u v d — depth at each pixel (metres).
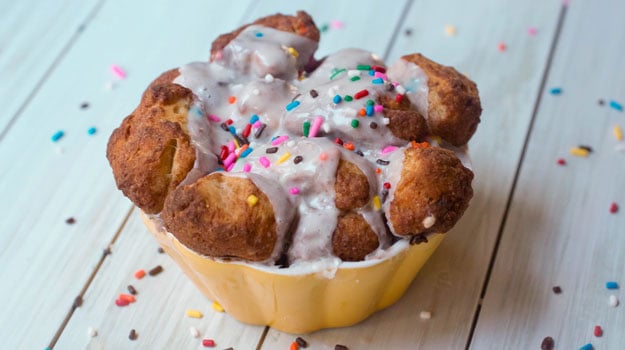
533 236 0.63
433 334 0.59
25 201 0.67
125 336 0.60
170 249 0.57
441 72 0.58
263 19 0.62
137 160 0.54
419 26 0.75
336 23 0.75
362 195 0.53
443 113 0.57
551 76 0.71
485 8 0.76
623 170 0.66
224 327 0.60
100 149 0.69
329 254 0.54
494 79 0.71
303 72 0.61
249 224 0.52
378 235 0.54
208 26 0.76
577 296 0.60
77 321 0.61
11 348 0.60
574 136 0.68
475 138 0.68
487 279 0.61
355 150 0.56
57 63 0.75
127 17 0.77
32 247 0.64
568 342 0.59
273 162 0.54
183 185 0.54
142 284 0.62
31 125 0.71
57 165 0.69
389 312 0.60
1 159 0.69
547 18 0.75
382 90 0.57
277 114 0.57
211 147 0.56
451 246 0.62
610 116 0.69
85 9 0.78
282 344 0.59
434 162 0.53
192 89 0.58
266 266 0.54
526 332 0.59
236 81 0.59
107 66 0.74
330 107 0.56
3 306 0.62
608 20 0.74
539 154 0.67
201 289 0.60
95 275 0.63
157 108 0.56
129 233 0.65
